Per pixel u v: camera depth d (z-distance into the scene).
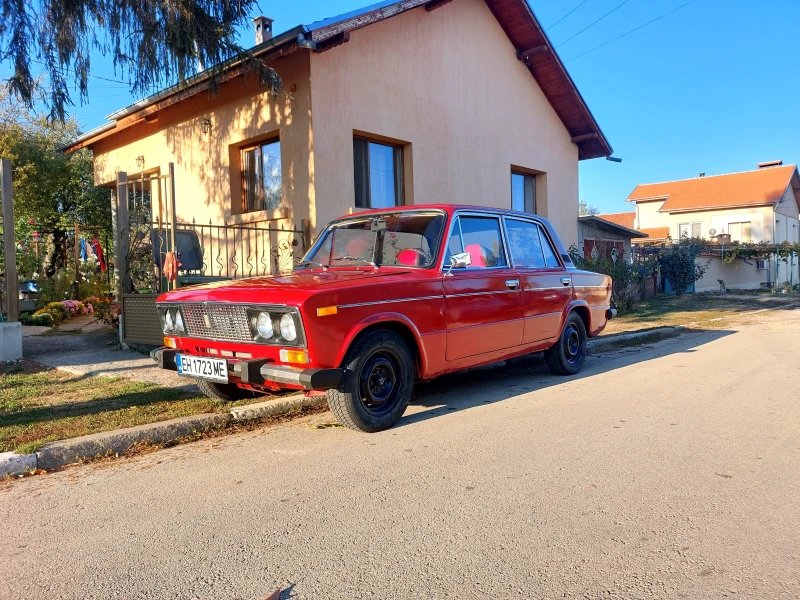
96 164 14.02
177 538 2.95
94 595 2.45
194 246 8.46
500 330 5.69
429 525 3.05
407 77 10.66
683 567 2.61
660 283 22.58
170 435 4.65
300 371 4.10
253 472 3.87
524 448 4.27
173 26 7.57
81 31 7.93
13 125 17.14
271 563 2.69
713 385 6.35
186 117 11.35
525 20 12.54
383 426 4.70
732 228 32.84
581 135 14.92
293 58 9.22
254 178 10.55
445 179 11.47
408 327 4.77
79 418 4.87
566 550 2.77
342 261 5.57
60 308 11.88
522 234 6.38
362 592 2.44
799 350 8.70
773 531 2.95
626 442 4.39
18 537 3.00
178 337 5.07
